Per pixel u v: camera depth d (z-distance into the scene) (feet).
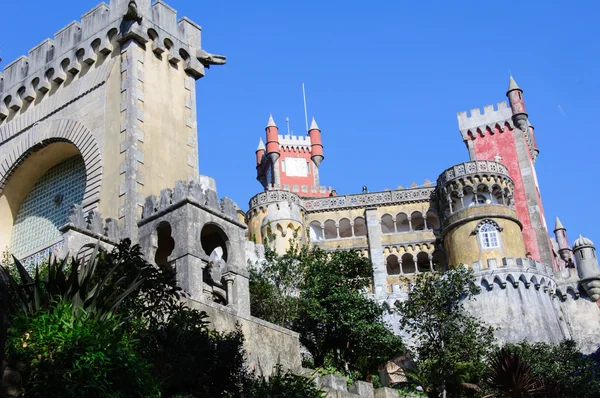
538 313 199.93
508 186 240.12
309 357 125.08
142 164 100.27
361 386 100.12
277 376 72.90
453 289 134.51
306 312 124.57
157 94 106.83
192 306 81.76
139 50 107.14
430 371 119.55
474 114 277.23
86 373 50.98
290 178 361.51
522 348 154.71
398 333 190.60
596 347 209.87
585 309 216.74
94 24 111.34
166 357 64.03
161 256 96.63
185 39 113.70
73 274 60.34
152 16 109.81
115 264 65.46
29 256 105.91
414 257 246.68
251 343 86.38
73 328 53.57
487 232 230.48
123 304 65.16
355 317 126.72
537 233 252.42
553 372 142.20
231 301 88.12
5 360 51.26
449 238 236.43
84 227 91.66
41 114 113.50
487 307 200.23
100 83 107.65
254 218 245.65
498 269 204.33
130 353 54.60
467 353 122.93
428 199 254.27
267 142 363.56
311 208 257.14
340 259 143.74
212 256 114.52
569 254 284.82
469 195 240.53
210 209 91.04
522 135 269.44
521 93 276.41
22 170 115.03
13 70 119.44
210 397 66.49
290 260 130.62
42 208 114.62
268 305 114.93
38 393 49.80
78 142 106.42
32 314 55.36
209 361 67.77
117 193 98.32
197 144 109.91
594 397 141.38
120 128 102.27
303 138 371.35
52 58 114.83
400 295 199.93
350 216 255.70
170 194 92.58
